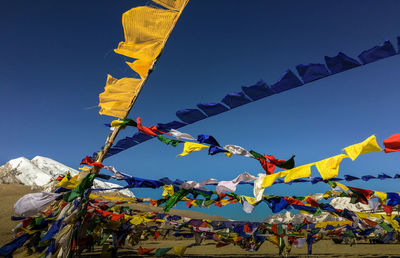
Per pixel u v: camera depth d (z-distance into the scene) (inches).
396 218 238.5
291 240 259.8
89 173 171.0
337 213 205.5
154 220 322.7
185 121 120.3
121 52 121.7
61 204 197.3
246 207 175.6
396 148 88.7
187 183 158.6
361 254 403.9
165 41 119.0
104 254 260.4
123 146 197.8
